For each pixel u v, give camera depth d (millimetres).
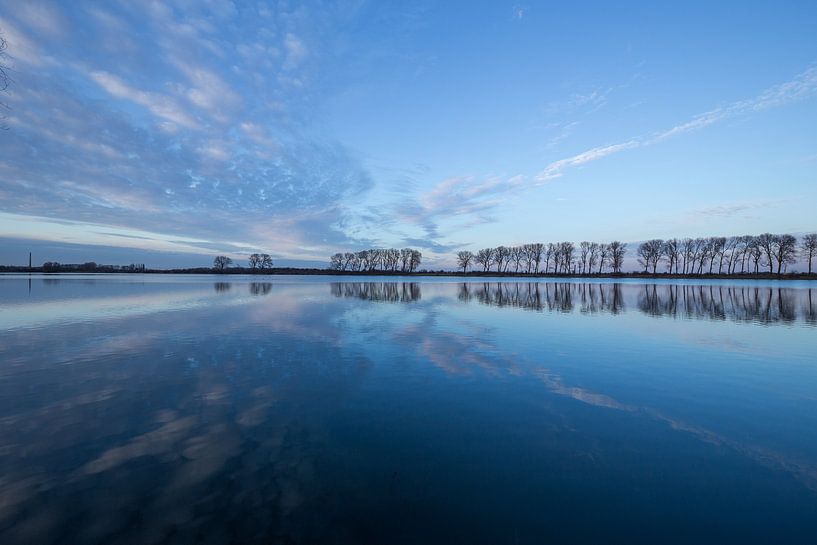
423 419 8031
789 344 15070
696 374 11148
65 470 5926
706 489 5805
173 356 12555
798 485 5910
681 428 7773
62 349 13383
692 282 84562
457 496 5535
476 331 17422
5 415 7895
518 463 6438
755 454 6801
